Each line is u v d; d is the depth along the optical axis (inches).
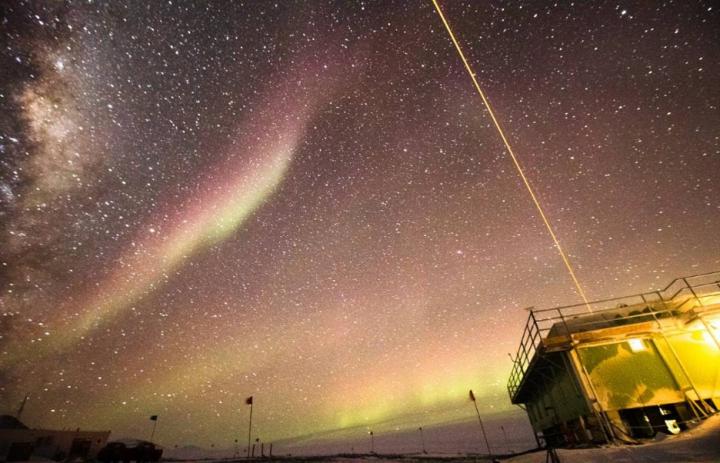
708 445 347.3
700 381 507.2
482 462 794.2
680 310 570.3
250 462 1487.5
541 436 967.6
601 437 499.2
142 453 1258.6
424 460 1406.3
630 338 546.6
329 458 1847.9
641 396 515.2
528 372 763.4
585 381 540.1
